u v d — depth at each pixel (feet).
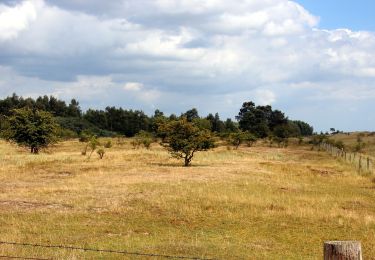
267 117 499.10
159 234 50.67
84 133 294.05
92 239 46.83
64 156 155.02
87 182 90.33
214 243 46.96
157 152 179.01
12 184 88.12
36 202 67.15
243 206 67.21
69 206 65.00
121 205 65.87
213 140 136.67
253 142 318.45
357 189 93.81
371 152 244.22
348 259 18.47
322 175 116.67
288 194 81.00
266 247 46.83
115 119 514.68
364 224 58.03
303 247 47.55
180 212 62.13
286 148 274.98
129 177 99.30
